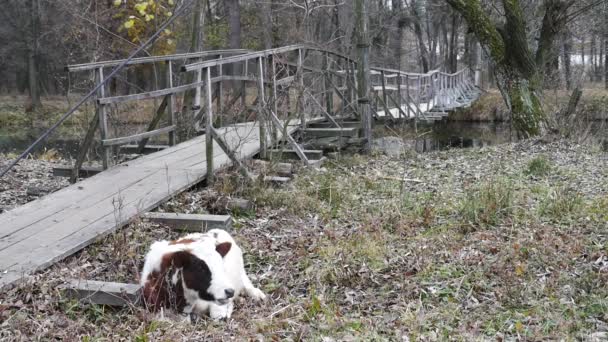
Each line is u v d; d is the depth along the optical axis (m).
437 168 8.30
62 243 4.15
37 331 3.13
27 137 17.12
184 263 3.23
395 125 12.70
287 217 5.46
